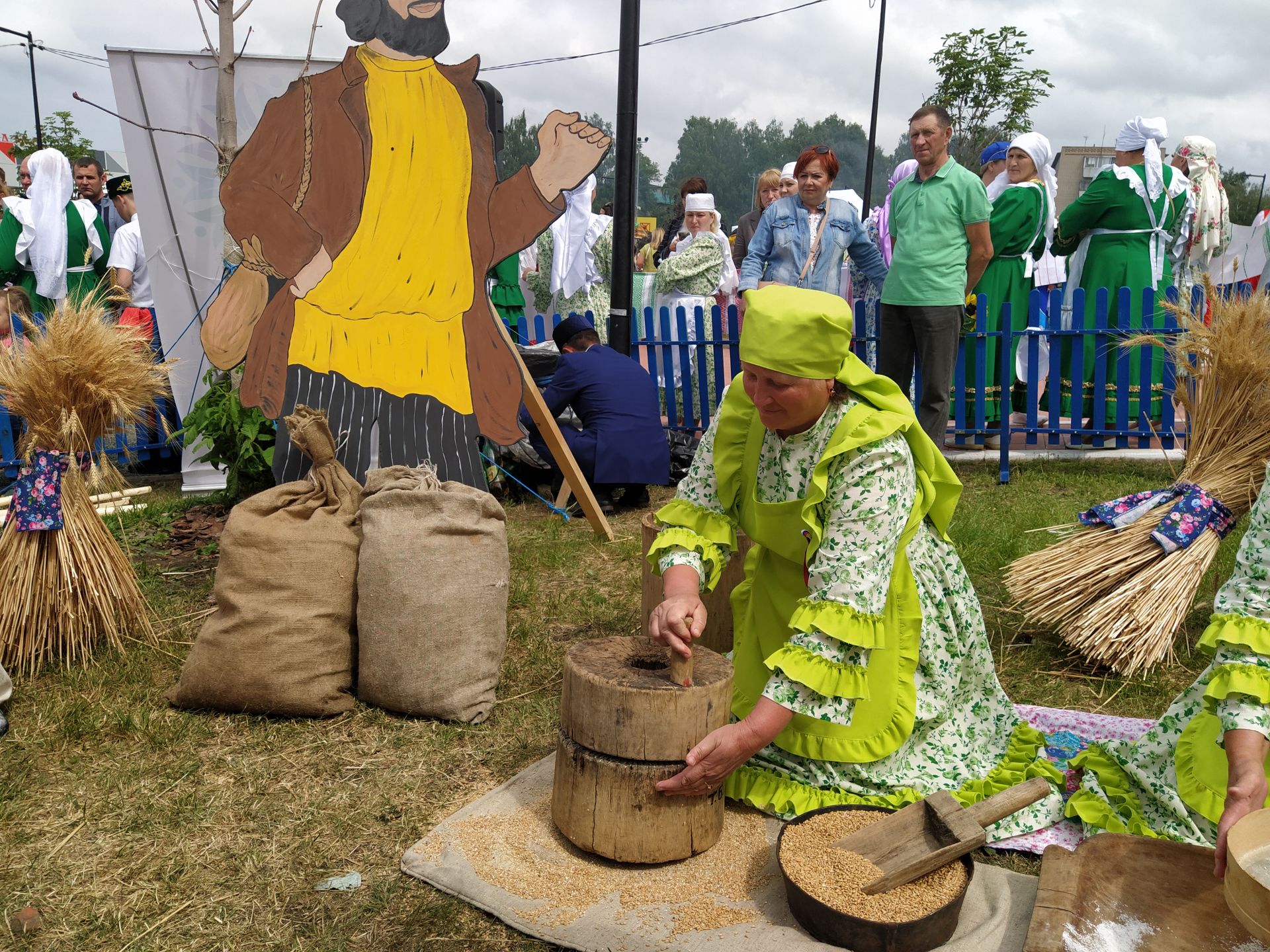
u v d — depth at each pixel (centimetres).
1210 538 364
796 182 828
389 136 420
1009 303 634
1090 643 363
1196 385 381
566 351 641
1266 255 1050
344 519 344
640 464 593
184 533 531
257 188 412
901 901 217
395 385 426
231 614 325
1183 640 390
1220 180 775
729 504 279
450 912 238
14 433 660
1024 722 294
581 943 223
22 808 278
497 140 443
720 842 259
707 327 812
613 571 482
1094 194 693
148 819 274
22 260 731
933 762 279
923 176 595
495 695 346
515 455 622
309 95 411
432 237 428
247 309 418
